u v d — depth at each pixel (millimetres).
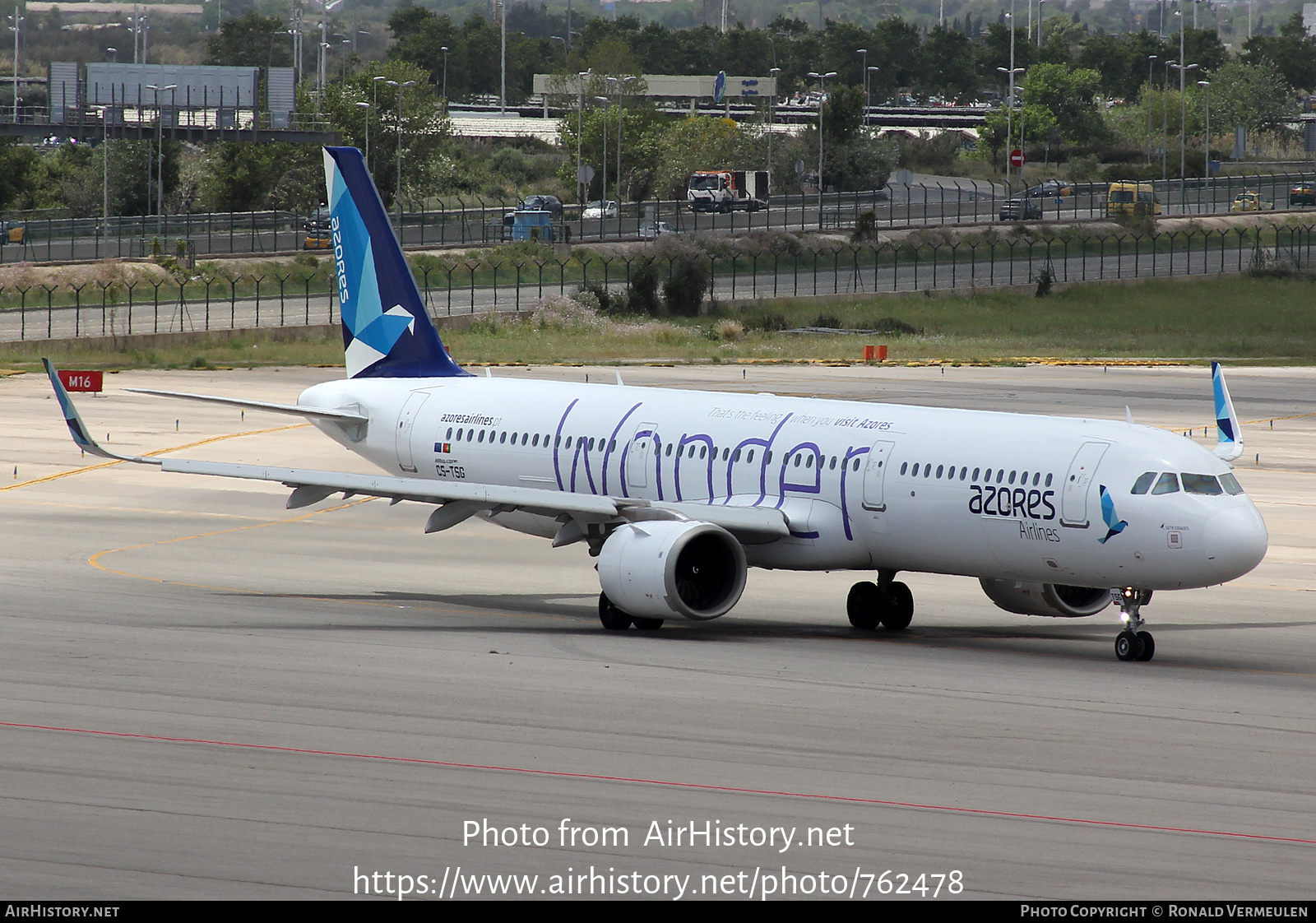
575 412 120875
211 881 50656
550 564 136375
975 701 79875
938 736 71438
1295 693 84500
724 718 74625
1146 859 54062
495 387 127938
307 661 88375
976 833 56750
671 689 81625
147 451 190750
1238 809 60156
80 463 182625
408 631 101000
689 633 103688
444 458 126688
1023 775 64750
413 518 159500
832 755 67625
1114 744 70625
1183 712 78188
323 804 59188
